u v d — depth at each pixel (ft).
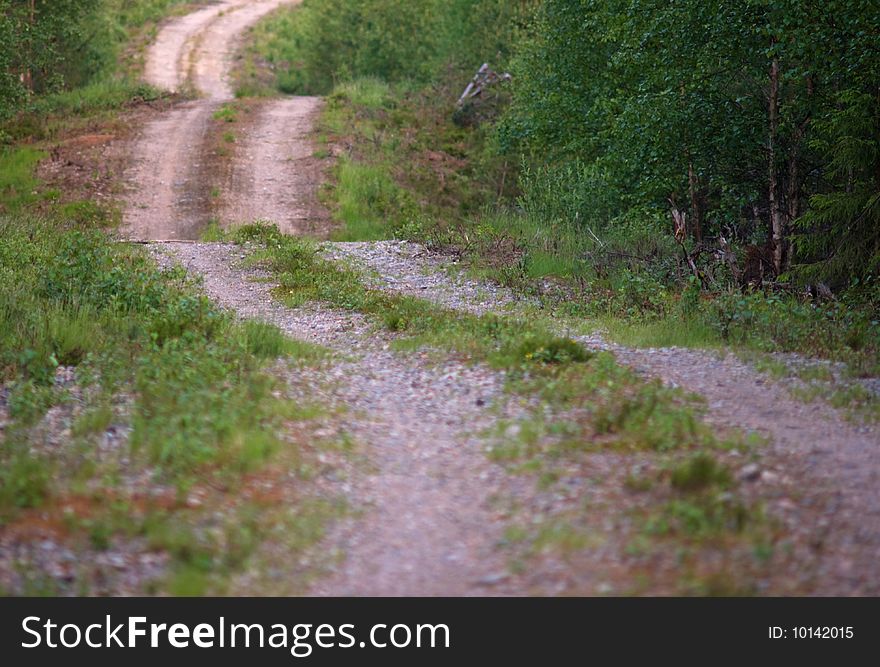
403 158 171.53
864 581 29.01
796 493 35.58
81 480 37.04
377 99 206.80
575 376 52.44
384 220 144.15
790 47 83.30
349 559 31.94
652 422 43.47
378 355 60.59
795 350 61.21
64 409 47.39
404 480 38.65
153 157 164.86
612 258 95.14
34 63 195.11
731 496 34.71
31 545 31.68
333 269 93.30
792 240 83.41
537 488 36.73
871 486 36.60
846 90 79.00
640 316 72.74
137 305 69.05
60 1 200.75
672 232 106.93
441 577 30.55
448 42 227.61
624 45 105.60
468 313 73.87
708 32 92.79
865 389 51.16
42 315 63.26
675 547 31.32
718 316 66.54
